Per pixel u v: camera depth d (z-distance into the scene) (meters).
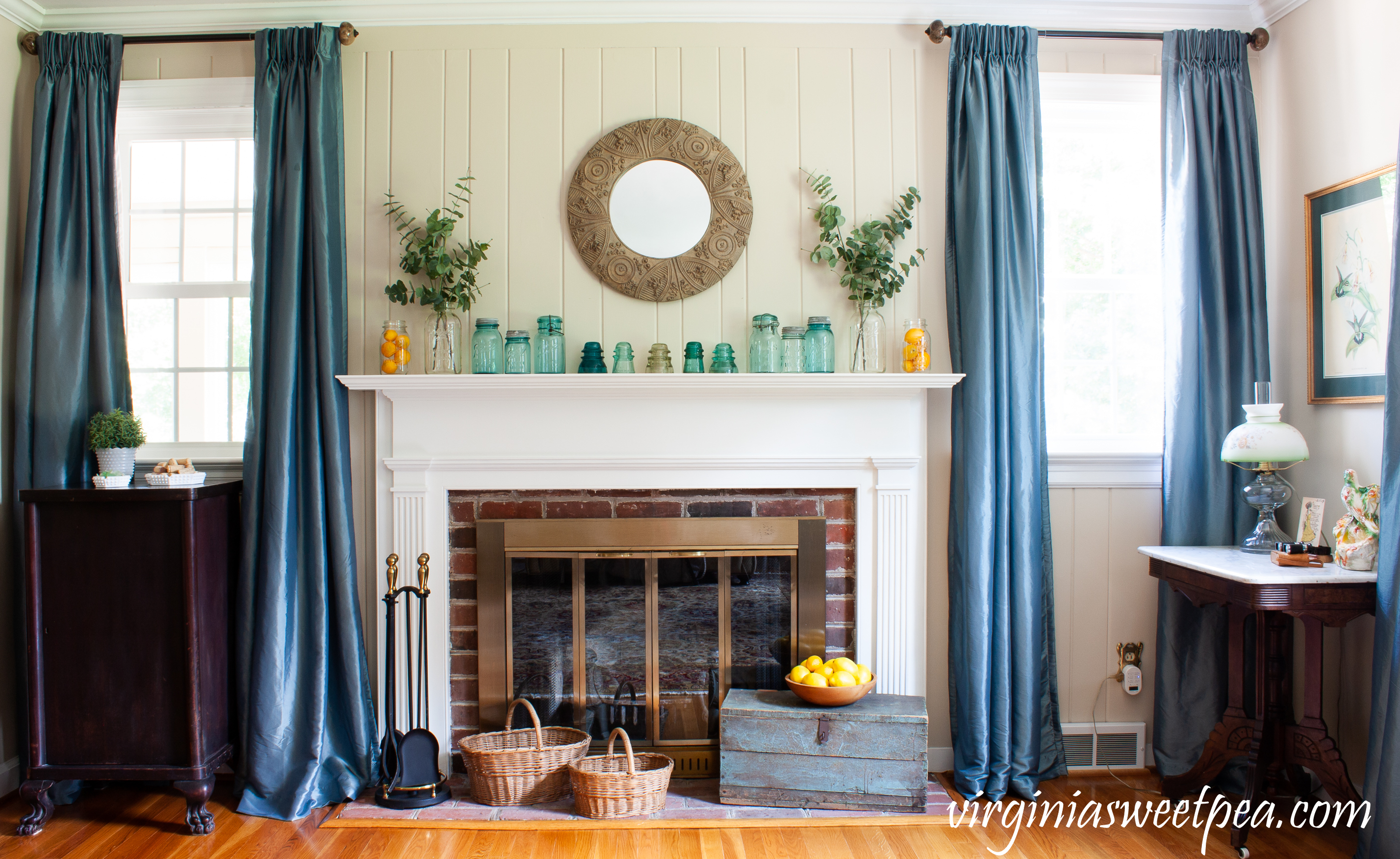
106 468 2.56
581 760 2.55
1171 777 2.63
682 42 2.77
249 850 2.27
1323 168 2.61
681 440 2.69
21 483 2.61
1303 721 2.34
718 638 2.73
